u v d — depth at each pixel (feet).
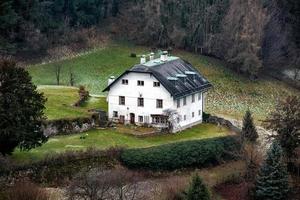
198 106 412.77
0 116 301.63
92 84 521.24
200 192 296.10
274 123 360.89
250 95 549.13
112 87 396.16
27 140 310.45
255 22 588.09
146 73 386.32
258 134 402.31
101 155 331.57
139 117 392.27
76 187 288.71
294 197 332.19
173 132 384.06
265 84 570.87
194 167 351.05
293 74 602.85
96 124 379.35
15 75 312.29
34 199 276.41
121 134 370.73
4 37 535.19
